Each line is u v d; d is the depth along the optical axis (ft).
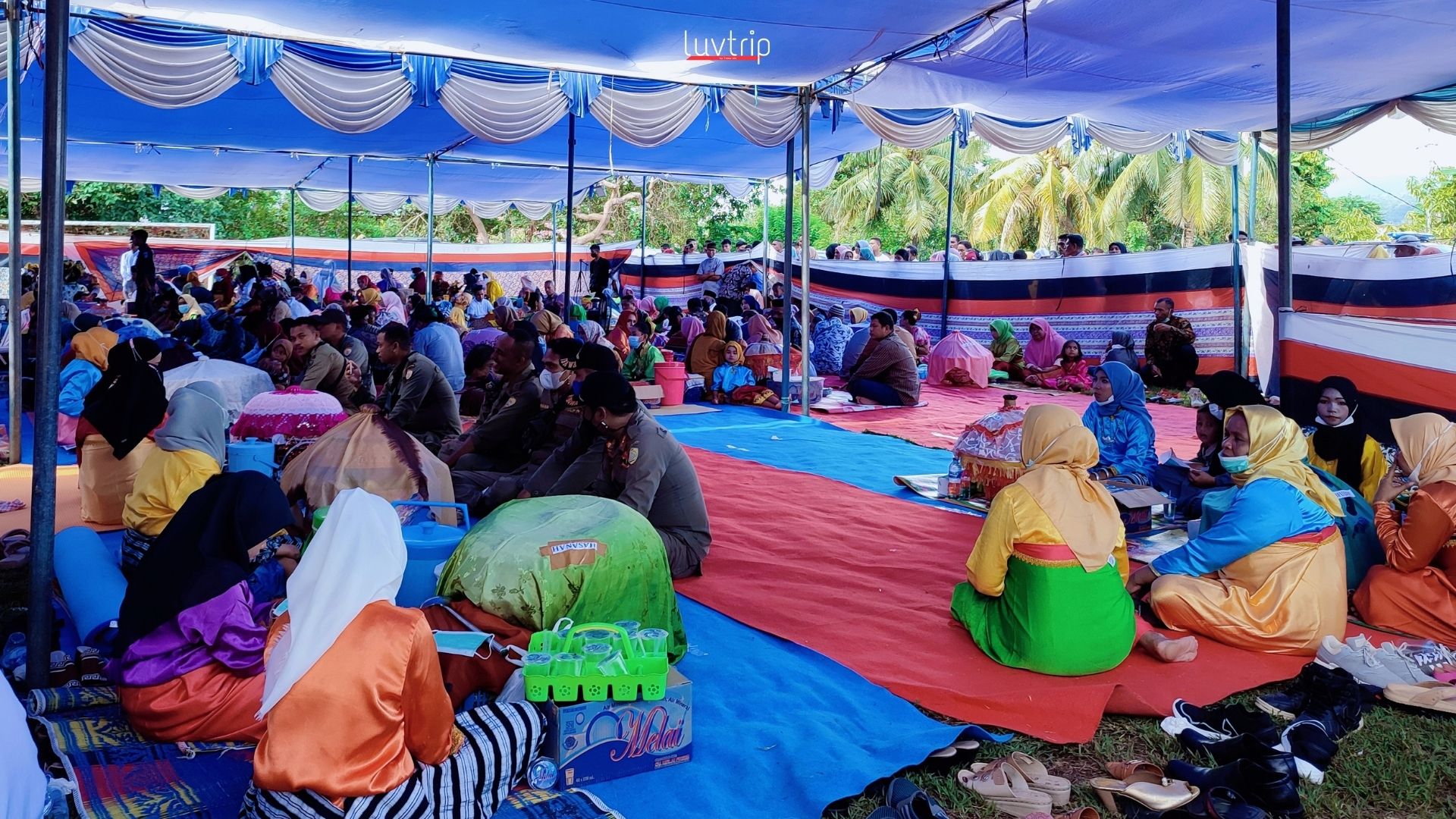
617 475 15.81
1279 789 9.80
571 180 40.55
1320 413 17.76
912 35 25.05
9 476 23.09
